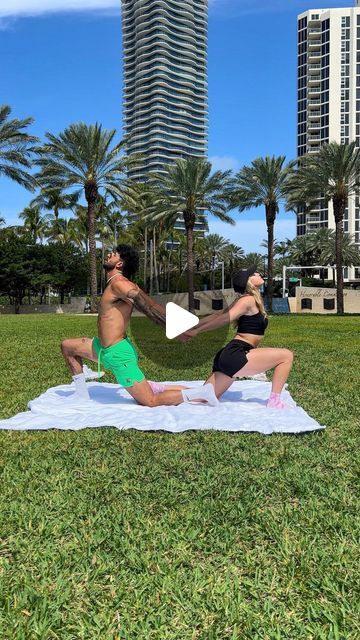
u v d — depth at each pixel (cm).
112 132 3975
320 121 12838
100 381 780
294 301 5431
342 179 4097
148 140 13850
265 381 766
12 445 454
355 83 12412
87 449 441
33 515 316
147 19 14350
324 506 328
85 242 6988
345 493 347
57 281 5641
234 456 422
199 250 8862
